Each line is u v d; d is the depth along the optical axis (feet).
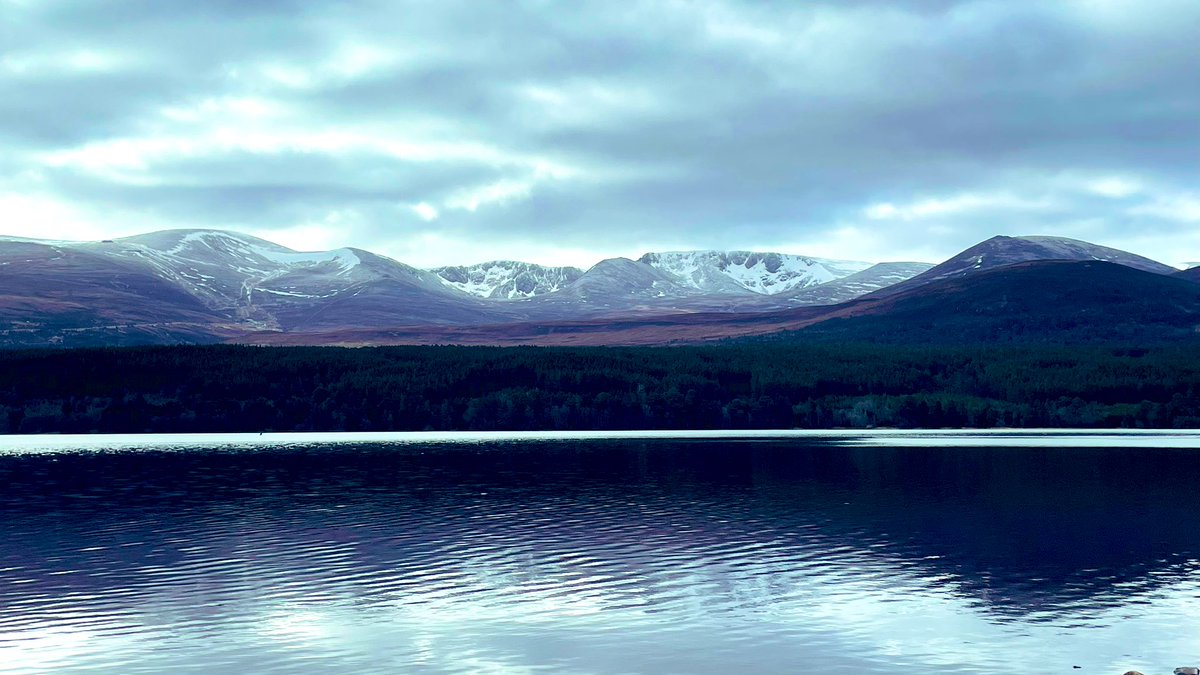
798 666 173.68
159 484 448.65
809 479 462.19
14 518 340.59
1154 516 342.85
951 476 472.44
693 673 169.68
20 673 168.96
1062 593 226.79
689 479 464.65
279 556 268.62
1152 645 186.19
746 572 247.50
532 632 193.26
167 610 209.15
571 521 330.34
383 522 328.90
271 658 177.37
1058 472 488.02
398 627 196.24
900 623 200.54
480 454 620.08
